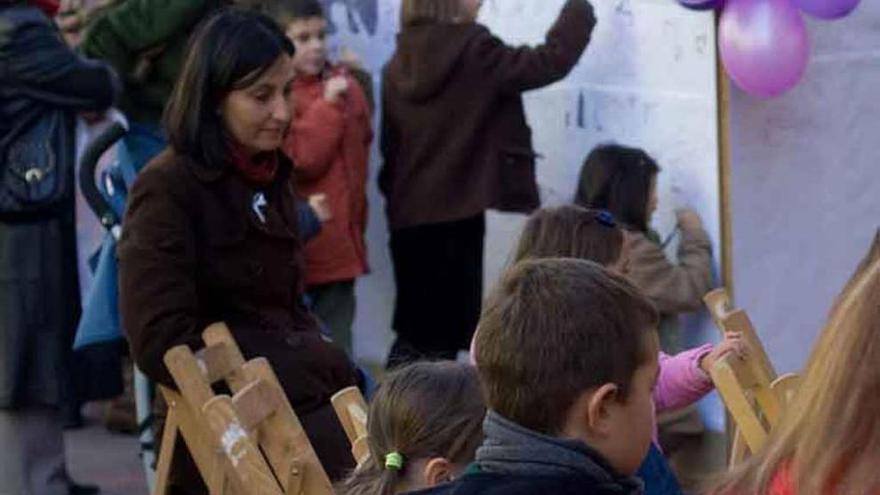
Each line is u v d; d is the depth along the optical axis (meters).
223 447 5.50
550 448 3.65
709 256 8.74
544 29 9.32
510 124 9.34
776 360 8.84
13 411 8.99
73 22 10.23
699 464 8.71
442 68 9.30
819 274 8.87
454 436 4.57
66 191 8.88
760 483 3.43
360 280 10.07
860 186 8.84
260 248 6.67
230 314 6.66
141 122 9.12
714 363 6.33
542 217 5.59
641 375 3.72
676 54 8.82
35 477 9.13
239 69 6.51
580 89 9.23
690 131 8.80
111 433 11.22
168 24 8.95
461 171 9.43
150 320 6.43
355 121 9.52
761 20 8.16
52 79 8.72
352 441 6.03
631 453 3.71
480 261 9.52
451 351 9.65
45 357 8.94
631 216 8.79
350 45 10.01
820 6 8.12
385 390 4.68
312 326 6.93
